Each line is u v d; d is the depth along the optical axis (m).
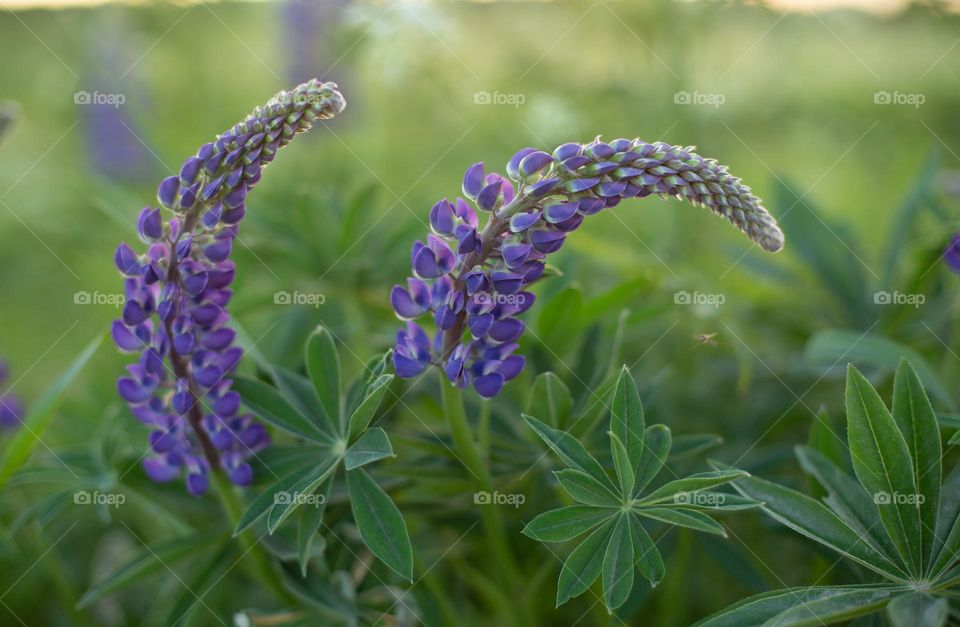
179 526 0.96
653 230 1.36
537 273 0.83
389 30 1.47
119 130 1.84
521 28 1.52
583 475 0.83
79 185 1.74
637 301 1.11
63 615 1.05
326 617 0.91
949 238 1.00
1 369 1.04
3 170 1.88
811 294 1.13
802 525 0.83
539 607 0.99
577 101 1.46
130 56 1.93
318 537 0.90
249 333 1.11
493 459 0.94
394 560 0.84
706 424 1.07
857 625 0.83
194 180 0.84
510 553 0.96
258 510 0.85
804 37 1.48
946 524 0.84
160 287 0.85
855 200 1.62
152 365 0.85
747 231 0.81
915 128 1.67
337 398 0.88
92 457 0.97
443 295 0.84
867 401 0.83
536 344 0.97
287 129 0.82
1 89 2.13
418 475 0.92
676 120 1.37
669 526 0.97
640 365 1.11
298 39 1.73
